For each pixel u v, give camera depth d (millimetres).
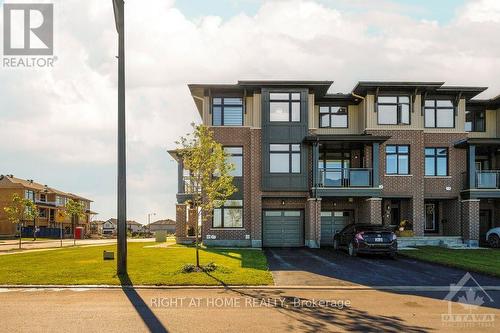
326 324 8164
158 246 26578
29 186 68562
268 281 12641
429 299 10617
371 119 26766
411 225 26656
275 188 25672
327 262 18047
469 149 26047
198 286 11984
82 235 63594
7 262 17266
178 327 7906
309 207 25500
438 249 23203
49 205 73125
